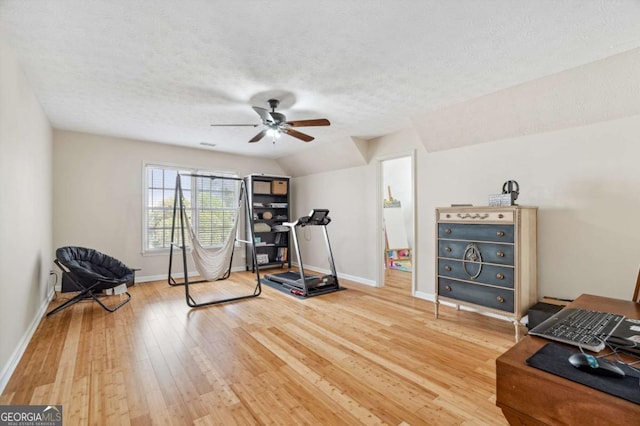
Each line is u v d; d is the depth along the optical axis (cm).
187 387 202
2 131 206
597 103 260
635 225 253
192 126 415
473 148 358
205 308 370
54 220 429
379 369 225
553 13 181
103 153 468
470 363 234
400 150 443
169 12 180
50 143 405
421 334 289
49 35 204
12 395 192
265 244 624
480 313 349
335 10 179
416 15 184
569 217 287
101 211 466
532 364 84
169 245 532
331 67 250
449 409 179
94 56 232
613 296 263
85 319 330
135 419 170
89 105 335
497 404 86
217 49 222
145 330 300
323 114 367
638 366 84
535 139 309
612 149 263
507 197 285
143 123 402
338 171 557
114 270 416
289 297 420
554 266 296
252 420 170
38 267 325
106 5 174
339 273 554
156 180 520
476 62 242
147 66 248
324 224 466
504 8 178
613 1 171
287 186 655
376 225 486
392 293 442
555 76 263
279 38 208
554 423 76
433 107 342
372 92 302
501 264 279
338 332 295
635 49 221
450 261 320
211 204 577
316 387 202
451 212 319
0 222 202
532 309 267
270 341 274
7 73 214
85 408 179
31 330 284
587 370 78
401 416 173
